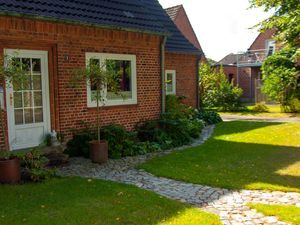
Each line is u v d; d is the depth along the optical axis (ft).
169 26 55.88
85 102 32.58
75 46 31.30
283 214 16.69
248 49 118.83
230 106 79.41
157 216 16.53
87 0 34.60
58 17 28.66
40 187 21.20
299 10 33.22
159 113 40.57
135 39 36.70
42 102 29.78
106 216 16.52
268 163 27.73
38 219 16.16
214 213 17.15
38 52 29.19
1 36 26.27
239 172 24.93
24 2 27.94
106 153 28.60
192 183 22.45
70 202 18.47
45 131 29.96
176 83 54.65
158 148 33.68
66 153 30.40
